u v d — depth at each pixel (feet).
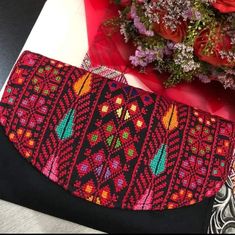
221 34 2.64
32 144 2.57
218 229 2.57
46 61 2.81
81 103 2.69
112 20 3.14
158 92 3.20
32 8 3.40
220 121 2.85
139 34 3.01
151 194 2.56
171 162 2.63
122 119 2.68
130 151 2.61
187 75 3.02
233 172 2.80
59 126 2.61
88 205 2.53
